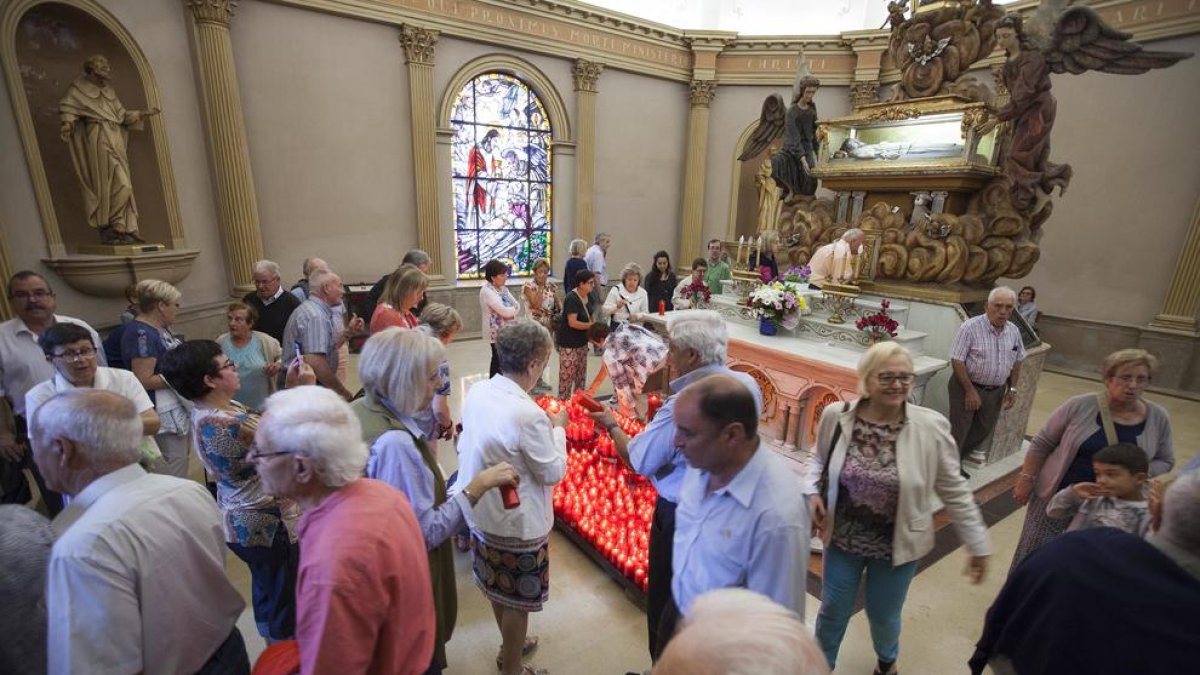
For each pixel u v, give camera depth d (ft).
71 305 15.67
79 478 4.01
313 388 4.06
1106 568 3.58
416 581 3.92
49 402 3.99
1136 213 21.25
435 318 9.07
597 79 28.25
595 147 29.14
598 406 7.14
